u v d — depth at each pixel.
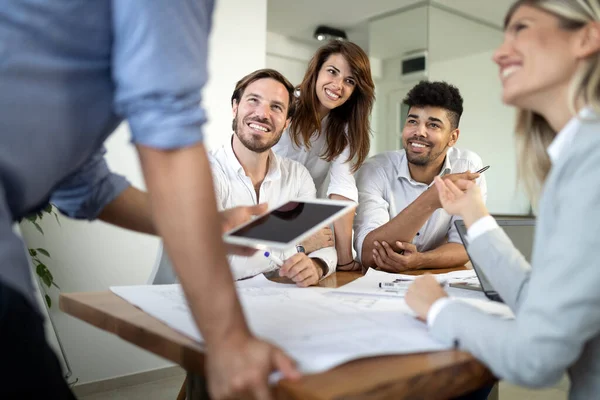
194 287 0.54
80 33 0.56
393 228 1.81
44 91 0.55
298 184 2.02
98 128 0.63
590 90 0.67
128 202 0.91
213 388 0.53
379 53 4.66
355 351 0.60
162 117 0.54
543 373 0.57
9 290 0.52
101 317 0.85
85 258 2.60
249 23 3.07
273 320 0.76
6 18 0.52
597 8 0.66
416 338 0.68
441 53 4.44
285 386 0.52
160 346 0.69
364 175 2.23
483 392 1.25
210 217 0.56
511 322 0.63
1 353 0.51
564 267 0.57
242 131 1.84
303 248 1.63
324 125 2.19
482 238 0.82
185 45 0.56
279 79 1.88
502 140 4.82
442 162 2.21
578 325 0.56
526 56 0.71
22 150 0.54
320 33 4.98
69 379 2.43
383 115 4.59
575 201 0.59
